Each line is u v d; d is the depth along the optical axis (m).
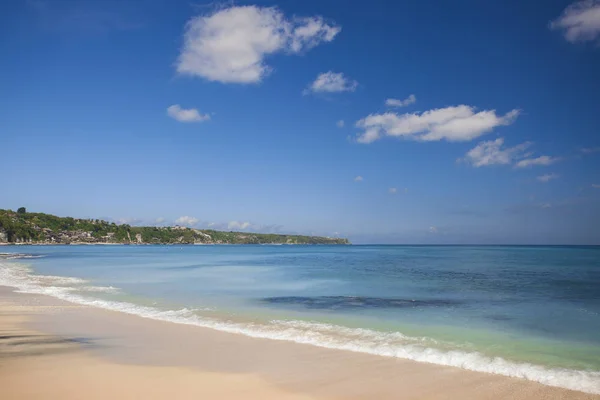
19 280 29.33
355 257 77.31
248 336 12.37
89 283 27.62
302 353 10.50
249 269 43.25
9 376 8.48
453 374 8.92
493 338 12.39
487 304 18.95
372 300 20.14
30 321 14.46
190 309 17.25
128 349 10.77
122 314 15.95
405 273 36.94
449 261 59.22
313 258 72.94
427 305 18.52
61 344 11.28
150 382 8.20
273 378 8.53
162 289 24.38
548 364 9.80
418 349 10.99
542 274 35.34
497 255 84.12
